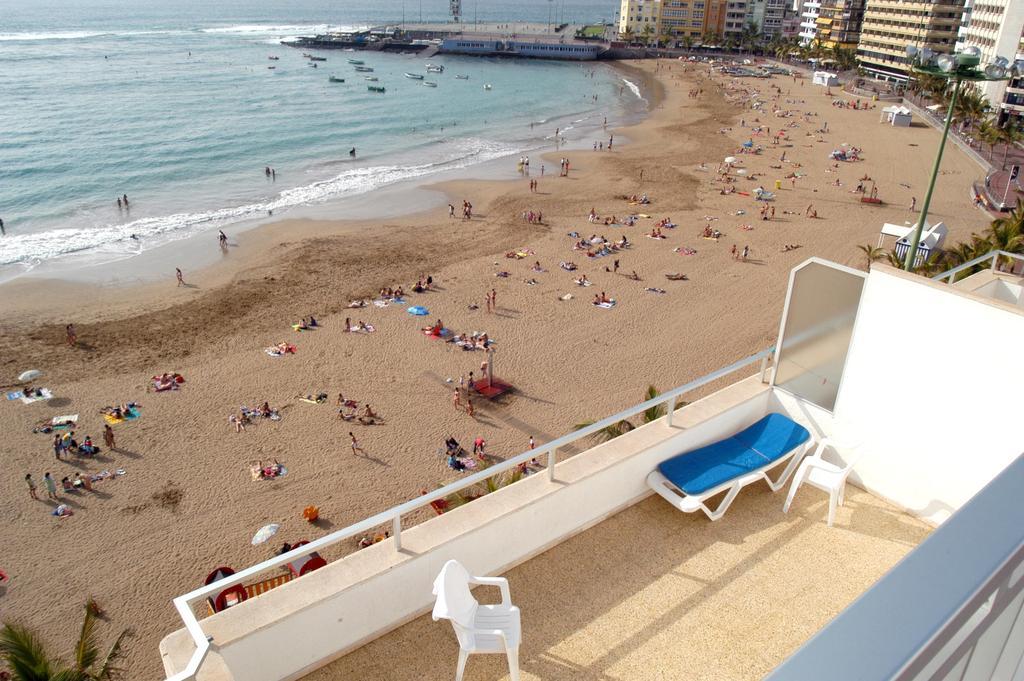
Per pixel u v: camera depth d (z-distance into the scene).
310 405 28.20
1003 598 1.53
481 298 37.72
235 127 79.75
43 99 89.94
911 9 119.44
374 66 137.62
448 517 5.01
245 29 197.50
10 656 9.98
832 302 6.11
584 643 4.70
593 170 64.81
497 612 4.37
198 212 51.41
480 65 147.75
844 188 58.16
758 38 169.12
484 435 26.66
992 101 84.62
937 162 18.42
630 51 162.50
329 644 4.46
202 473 24.27
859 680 1.15
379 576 4.50
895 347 5.76
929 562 1.44
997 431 5.27
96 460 24.80
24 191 55.00
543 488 5.33
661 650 4.65
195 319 34.91
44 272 40.28
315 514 22.28
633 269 41.78
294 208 52.72
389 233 47.47
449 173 63.66
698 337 34.09
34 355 31.31
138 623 18.58
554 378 30.50
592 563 5.40
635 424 19.41
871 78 130.50
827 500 6.20
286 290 38.25
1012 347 5.05
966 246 30.91
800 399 6.65
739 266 42.25
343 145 73.81
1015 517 1.59
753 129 84.00
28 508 22.58
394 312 36.00
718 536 5.72
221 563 20.52
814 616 4.95
